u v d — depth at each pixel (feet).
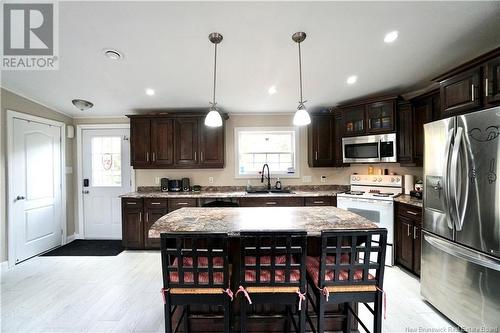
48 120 11.43
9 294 7.56
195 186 12.99
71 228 12.89
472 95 5.91
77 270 9.28
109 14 5.97
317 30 6.56
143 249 11.51
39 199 10.93
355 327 5.95
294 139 13.48
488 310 5.14
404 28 6.46
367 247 4.51
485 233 5.13
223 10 5.86
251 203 11.41
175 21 6.20
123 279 8.53
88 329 5.97
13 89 9.67
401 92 10.66
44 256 10.71
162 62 8.11
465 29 6.44
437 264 6.47
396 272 8.85
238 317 5.64
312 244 6.00
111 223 13.23
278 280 4.72
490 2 5.52
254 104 11.97
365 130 10.93
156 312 6.64
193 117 12.27
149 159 12.20
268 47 7.32
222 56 7.80
